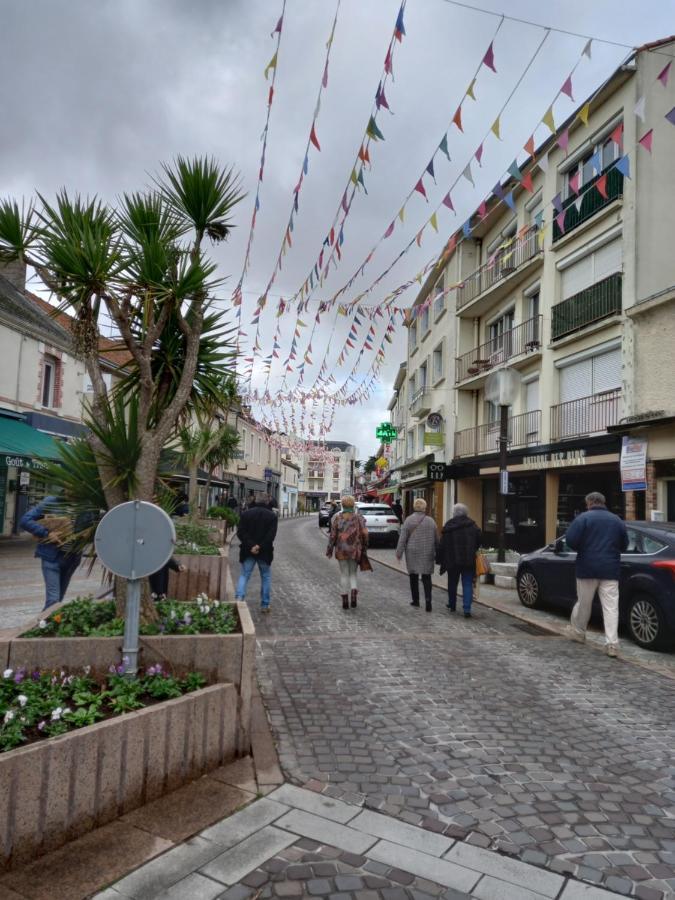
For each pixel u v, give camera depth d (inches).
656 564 277.3
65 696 128.5
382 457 2007.9
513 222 780.0
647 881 104.0
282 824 116.7
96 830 109.7
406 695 202.7
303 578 517.3
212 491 1364.4
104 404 174.4
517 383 481.1
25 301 836.0
